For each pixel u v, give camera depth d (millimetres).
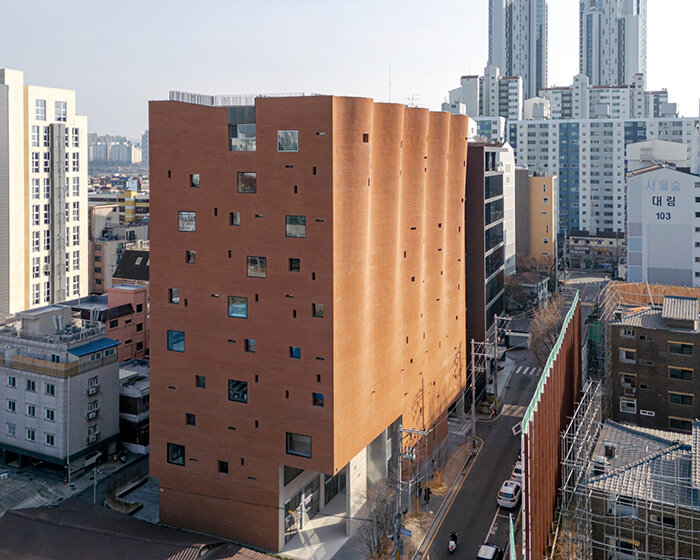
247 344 68625
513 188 182000
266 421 68000
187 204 70188
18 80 138750
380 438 77312
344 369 66812
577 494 60344
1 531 64125
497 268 121188
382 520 68000
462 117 98125
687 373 89375
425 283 89875
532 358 136625
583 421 70938
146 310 117875
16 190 139250
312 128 63844
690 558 56656
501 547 69312
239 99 69312
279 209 66000
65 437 84500
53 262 151250
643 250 150625
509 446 94625
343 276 65875
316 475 76062
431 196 90062
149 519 75500
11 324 96000
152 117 71000
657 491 58625
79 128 157750
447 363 97938
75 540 62312
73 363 85062
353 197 66375
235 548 62938
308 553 68125
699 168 159000
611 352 94000
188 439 72062
